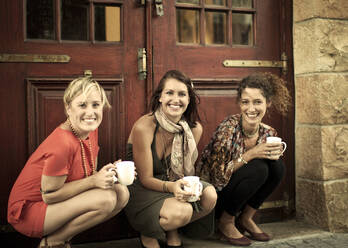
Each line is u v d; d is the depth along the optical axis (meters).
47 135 2.19
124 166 1.80
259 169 2.11
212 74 2.54
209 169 2.28
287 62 2.68
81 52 2.25
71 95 1.72
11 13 2.12
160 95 2.06
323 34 2.46
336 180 2.52
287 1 2.65
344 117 2.52
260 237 2.29
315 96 2.49
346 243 2.28
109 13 2.32
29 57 2.15
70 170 1.79
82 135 1.82
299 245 2.23
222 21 2.59
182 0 2.49
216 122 2.56
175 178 2.13
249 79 2.17
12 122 2.13
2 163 2.12
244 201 2.18
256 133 2.30
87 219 1.77
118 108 2.32
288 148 2.69
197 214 2.07
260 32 2.63
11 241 2.17
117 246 2.26
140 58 2.35
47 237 1.82
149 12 2.36
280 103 2.35
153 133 2.07
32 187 1.76
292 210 2.72
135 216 2.07
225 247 2.19
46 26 2.21
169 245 2.13
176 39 2.46
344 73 2.52
